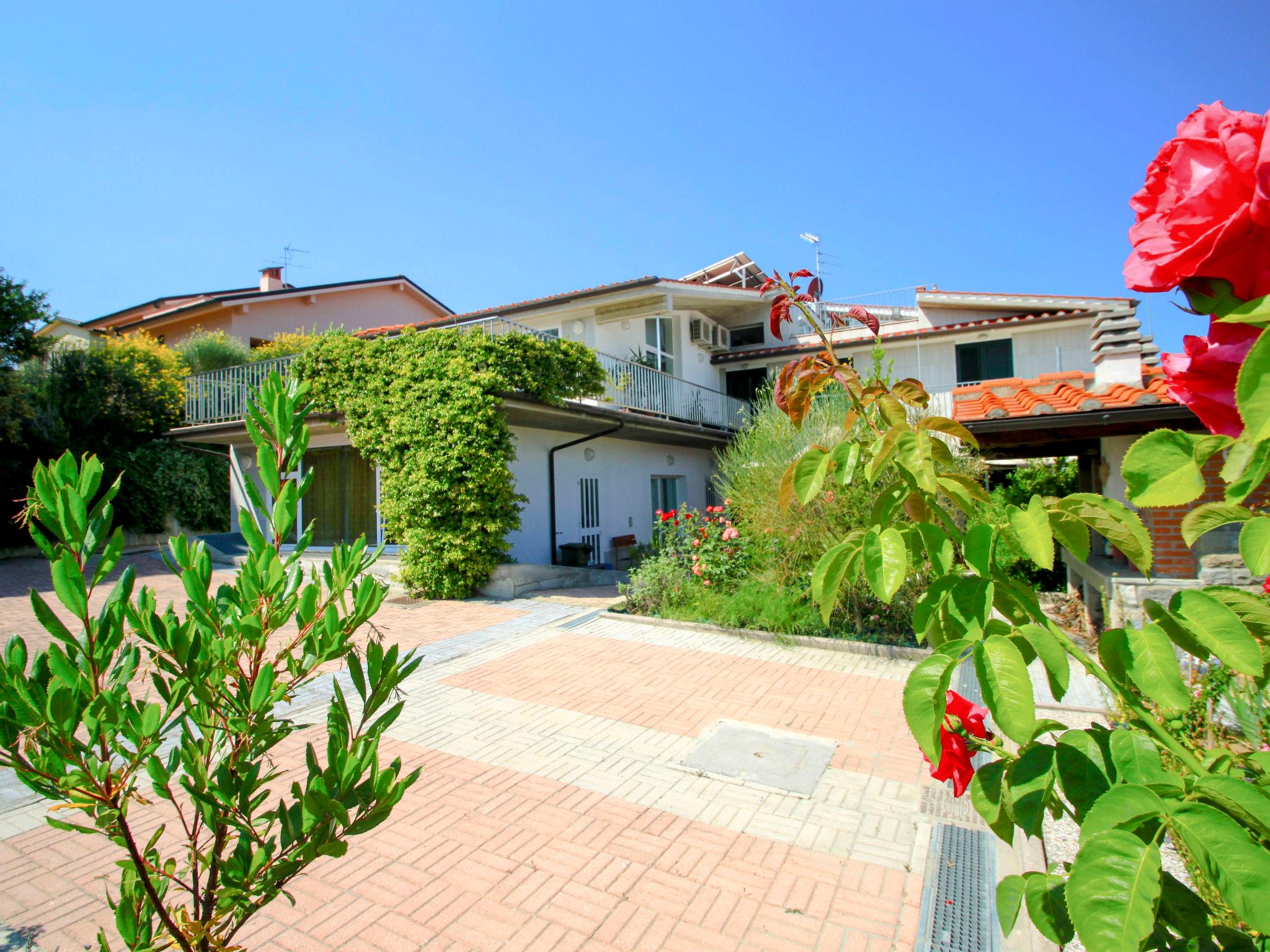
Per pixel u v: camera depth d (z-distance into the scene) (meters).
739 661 7.67
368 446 12.24
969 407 8.22
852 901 3.42
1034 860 3.68
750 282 22.03
